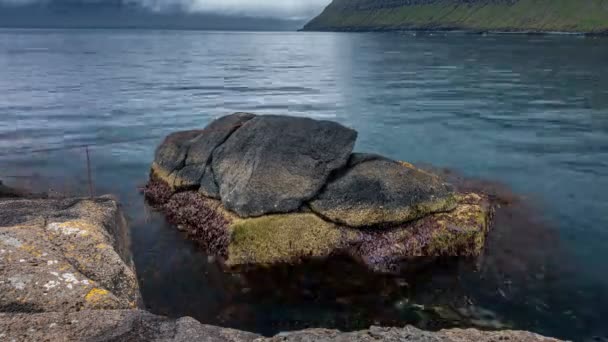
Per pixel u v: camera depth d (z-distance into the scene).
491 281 9.06
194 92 37.62
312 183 10.44
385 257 9.68
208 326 5.01
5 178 15.82
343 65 66.94
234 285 8.68
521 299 8.50
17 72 51.72
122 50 107.81
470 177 16.39
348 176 10.55
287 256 9.63
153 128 23.92
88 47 119.94
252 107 30.38
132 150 19.72
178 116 27.17
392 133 22.98
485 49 102.75
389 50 108.06
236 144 11.70
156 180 13.33
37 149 19.66
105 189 14.62
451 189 12.05
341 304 8.16
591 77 46.88
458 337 5.54
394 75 51.50
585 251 10.56
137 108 29.64
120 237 7.91
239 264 9.37
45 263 5.67
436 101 32.69
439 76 49.78
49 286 5.28
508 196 14.37
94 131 23.08
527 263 9.84
